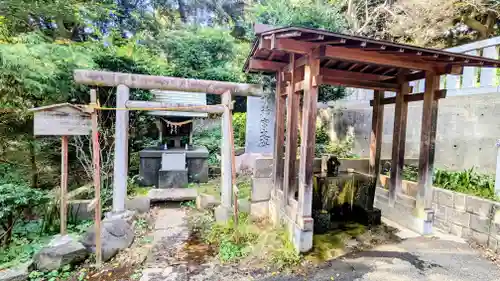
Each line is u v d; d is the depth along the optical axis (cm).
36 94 475
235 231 366
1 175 482
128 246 345
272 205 442
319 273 289
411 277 281
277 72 435
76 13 604
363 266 303
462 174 411
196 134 934
